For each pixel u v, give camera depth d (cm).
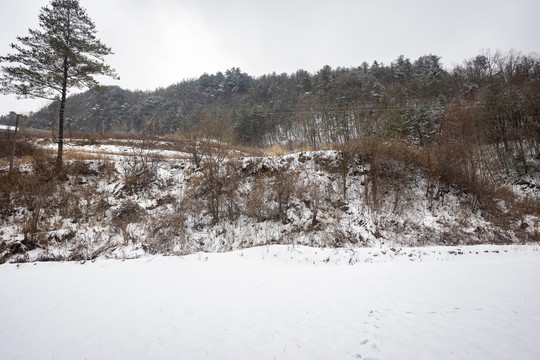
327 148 2545
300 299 698
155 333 542
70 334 541
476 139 2386
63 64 1845
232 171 1936
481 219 1828
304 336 517
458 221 1731
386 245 1468
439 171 2033
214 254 1126
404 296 682
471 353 424
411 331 506
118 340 517
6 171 1773
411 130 2712
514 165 2548
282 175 1930
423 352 436
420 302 640
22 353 476
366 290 738
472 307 598
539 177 2375
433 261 1076
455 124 2353
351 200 1842
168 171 2023
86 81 1928
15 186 1639
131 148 2594
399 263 1009
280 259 1096
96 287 785
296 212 1688
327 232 1517
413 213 1789
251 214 1681
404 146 2245
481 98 2794
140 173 1928
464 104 2678
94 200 1695
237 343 501
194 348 487
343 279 839
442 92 3650
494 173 2461
